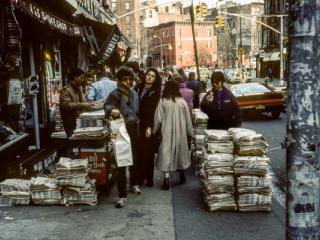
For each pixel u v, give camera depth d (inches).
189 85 535.8
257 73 2847.0
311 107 134.9
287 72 138.9
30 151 415.8
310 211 137.5
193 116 417.1
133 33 4074.8
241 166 260.7
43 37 489.1
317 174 137.1
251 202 261.1
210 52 5241.1
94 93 380.2
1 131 315.9
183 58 5054.1
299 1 132.8
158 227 237.3
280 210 266.4
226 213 260.8
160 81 327.3
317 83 135.0
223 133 274.2
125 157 270.8
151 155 327.9
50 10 464.4
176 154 320.5
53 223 246.1
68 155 342.3
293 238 139.3
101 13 1051.9
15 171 327.9
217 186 262.7
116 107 291.9
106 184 298.4
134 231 231.8
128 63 379.6
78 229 236.1
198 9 1274.6
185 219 250.2
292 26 135.3
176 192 311.9
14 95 319.0
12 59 303.0
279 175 365.4
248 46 3875.5
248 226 237.9
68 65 617.0
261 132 622.2
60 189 279.9
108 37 669.9
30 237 225.1
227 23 3597.4
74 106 337.1
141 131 326.0
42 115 470.3
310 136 135.4
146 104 323.0
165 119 320.8
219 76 314.8
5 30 298.2
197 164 369.4
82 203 280.1
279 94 795.4
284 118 816.9
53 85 533.0
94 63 669.3
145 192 312.8
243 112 797.9
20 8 309.1
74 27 515.5
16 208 275.6
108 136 306.0
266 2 2731.3
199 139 370.0
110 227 238.4
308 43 133.3
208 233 227.6
